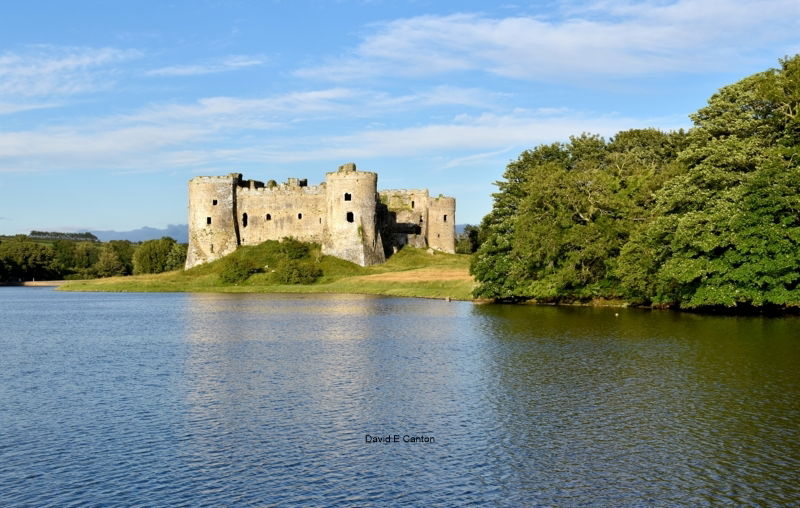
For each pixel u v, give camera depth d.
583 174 64.94
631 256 58.00
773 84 52.62
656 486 19.75
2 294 108.88
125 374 34.66
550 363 35.59
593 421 25.34
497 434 24.12
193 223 118.06
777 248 48.78
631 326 48.81
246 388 30.98
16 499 19.06
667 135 101.00
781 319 51.50
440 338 45.28
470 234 150.38
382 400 28.59
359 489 19.67
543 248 62.16
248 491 19.53
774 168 49.06
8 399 29.44
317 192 118.50
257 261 109.12
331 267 105.69
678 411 26.34
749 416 25.64
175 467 21.27
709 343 40.50
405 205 130.75
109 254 159.50
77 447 23.06
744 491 19.39
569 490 19.56
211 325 55.62
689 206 55.38
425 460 21.77
